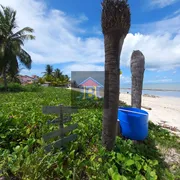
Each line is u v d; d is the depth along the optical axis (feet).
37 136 8.42
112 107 7.13
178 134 13.39
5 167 5.56
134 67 12.85
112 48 6.79
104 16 6.70
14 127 8.80
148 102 42.60
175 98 61.67
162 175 6.73
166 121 18.95
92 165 6.20
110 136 7.34
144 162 6.89
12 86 54.19
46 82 120.16
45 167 5.58
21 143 7.54
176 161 8.39
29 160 5.64
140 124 8.96
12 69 52.39
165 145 10.07
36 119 10.09
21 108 14.19
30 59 58.03
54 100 22.21
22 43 55.26
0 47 48.88
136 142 9.39
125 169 6.14
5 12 50.34
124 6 6.51
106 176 5.67
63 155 6.55
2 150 6.91
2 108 13.92
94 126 10.16
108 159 6.72
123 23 6.50
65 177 5.63
